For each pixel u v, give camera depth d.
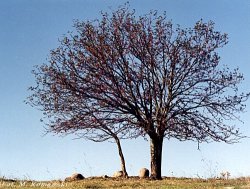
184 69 24.03
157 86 23.77
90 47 23.83
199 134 23.48
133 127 23.56
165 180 21.70
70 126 23.45
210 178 21.89
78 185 19.12
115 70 23.83
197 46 24.16
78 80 23.89
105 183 20.11
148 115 23.69
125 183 19.78
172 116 23.70
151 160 24.00
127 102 23.41
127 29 24.09
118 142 24.47
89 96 23.61
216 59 24.06
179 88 24.12
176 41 24.31
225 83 23.84
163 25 24.41
